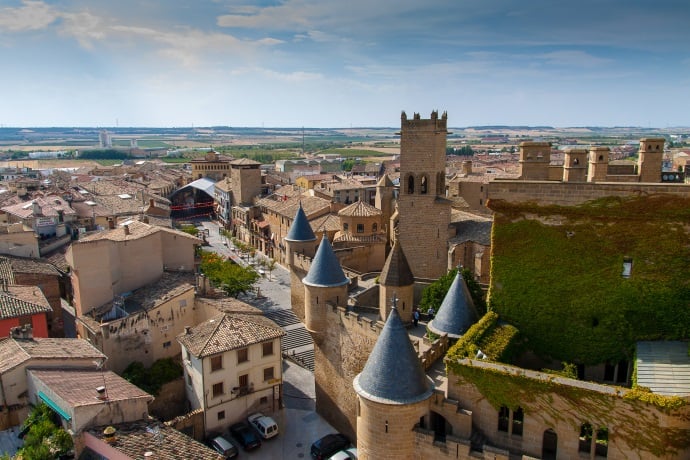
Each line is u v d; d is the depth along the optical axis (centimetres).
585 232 3984
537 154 6912
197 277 7331
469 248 7294
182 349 6194
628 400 3109
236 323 6094
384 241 9462
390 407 3653
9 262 7975
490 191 4222
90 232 10538
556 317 4169
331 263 5966
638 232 3828
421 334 5462
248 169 15588
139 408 4722
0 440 4597
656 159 6925
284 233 12375
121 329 6303
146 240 7475
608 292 3978
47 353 5141
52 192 13975
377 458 3781
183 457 4256
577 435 3319
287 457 5594
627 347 3959
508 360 4009
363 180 19875
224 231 16125
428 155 7400
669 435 3036
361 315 5903
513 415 3562
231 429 5841
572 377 3625
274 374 6225
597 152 7062
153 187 18650
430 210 7556
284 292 10356
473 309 4719
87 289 6931
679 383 3359
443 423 3841
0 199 13250
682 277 3750
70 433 4325
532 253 4188
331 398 6119
